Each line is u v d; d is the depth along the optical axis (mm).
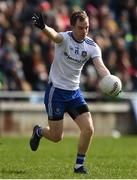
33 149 27891
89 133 24984
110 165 29750
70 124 52875
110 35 61125
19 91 52031
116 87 24266
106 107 54844
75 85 25266
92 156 35250
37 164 29719
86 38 25219
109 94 24438
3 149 38156
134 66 62250
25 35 54938
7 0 57469
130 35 63750
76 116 25172
